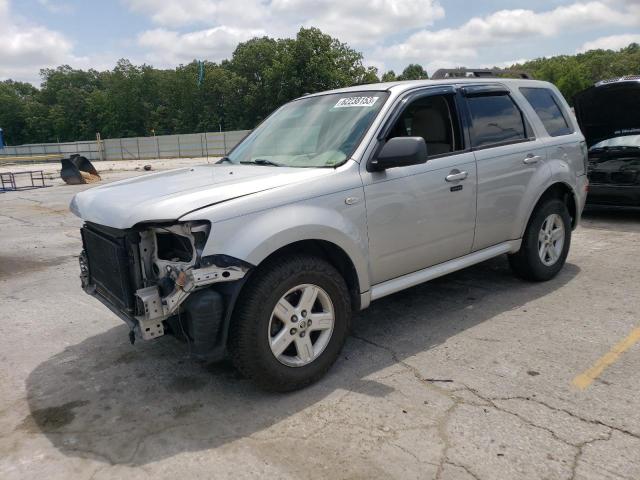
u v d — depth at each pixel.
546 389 3.26
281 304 3.23
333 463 2.65
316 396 3.32
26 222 11.17
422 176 3.96
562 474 2.48
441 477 2.50
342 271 3.71
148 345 4.29
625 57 126.62
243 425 3.04
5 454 2.88
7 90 112.69
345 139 3.82
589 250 6.57
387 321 4.50
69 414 3.28
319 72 67.31
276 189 3.25
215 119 88.69
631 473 2.47
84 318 5.03
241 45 93.50
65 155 58.16
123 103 96.31
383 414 3.07
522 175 4.78
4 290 6.07
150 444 2.90
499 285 5.30
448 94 4.36
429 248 4.12
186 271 2.93
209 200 3.04
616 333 4.05
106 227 3.31
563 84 100.81
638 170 7.79
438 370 3.58
